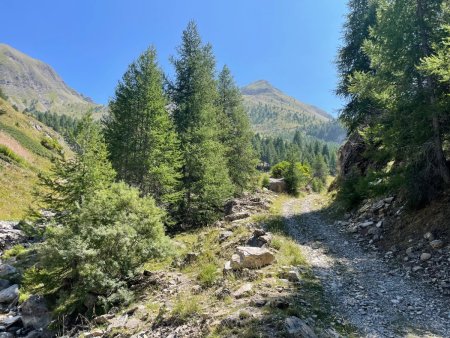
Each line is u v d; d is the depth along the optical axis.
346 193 23.11
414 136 13.98
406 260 12.41
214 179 26.62
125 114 24.70
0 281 17.16
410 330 7.51
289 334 6.40
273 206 31.75
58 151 17.39
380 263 12.84
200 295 10.48
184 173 27.53
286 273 10.88
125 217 14.80
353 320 7.98
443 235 12.41
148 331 8.80
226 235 17.39
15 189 41.31
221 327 7.36
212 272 12.21
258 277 10.82
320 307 8.53
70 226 14.39
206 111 28.52
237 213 25.91
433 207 14.02
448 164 14.70
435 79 13.62
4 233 26.52
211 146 26.88
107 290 13.04
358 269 12.23
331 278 11.12
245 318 7.52
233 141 35.59
